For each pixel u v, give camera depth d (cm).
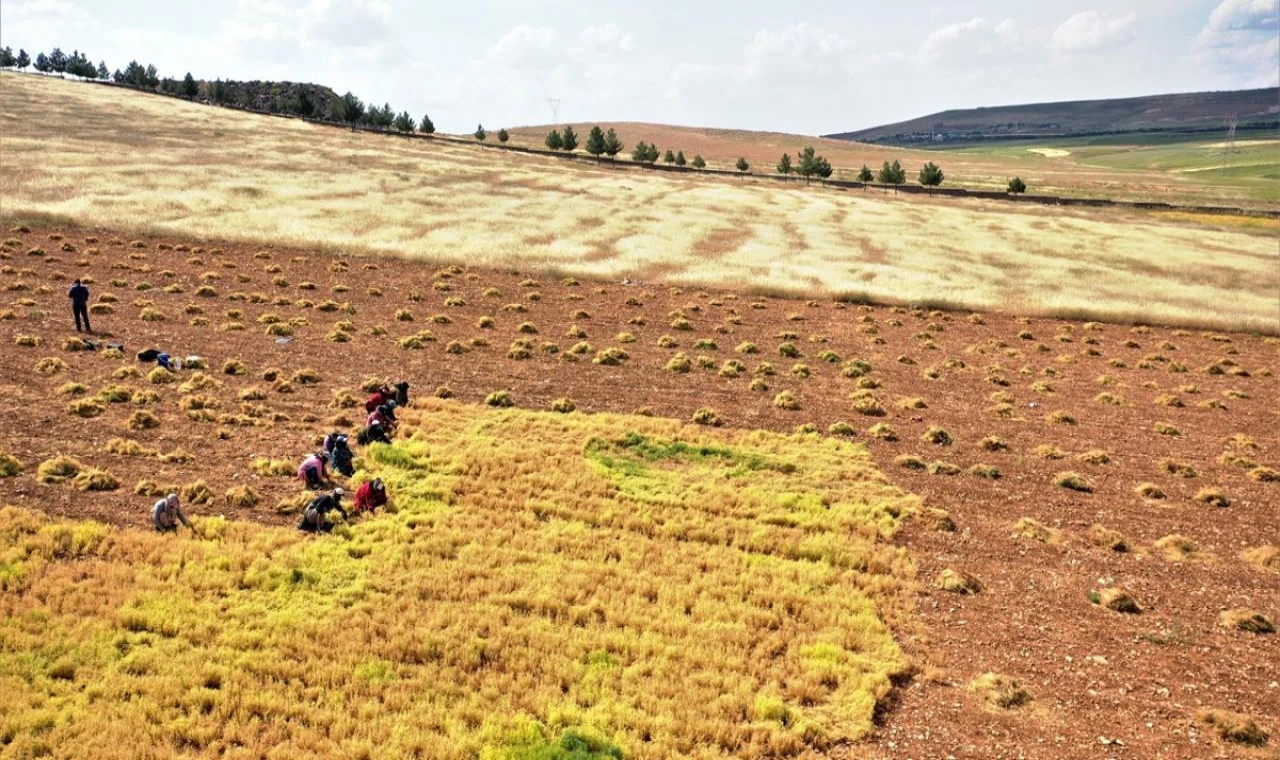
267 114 13450
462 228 6362
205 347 3556
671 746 1359
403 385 3056
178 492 2162
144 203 6038
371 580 1809
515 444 2712
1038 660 1692
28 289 4147
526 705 1446
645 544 2102
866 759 1371
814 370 3922
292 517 2122
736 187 10231
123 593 1655
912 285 5597
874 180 13325
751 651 1677
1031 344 4609
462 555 1967
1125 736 1452
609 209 7638
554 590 1836
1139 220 9100
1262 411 3559
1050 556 2177
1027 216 8944
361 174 8269
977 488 2625
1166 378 4062
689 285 5444
